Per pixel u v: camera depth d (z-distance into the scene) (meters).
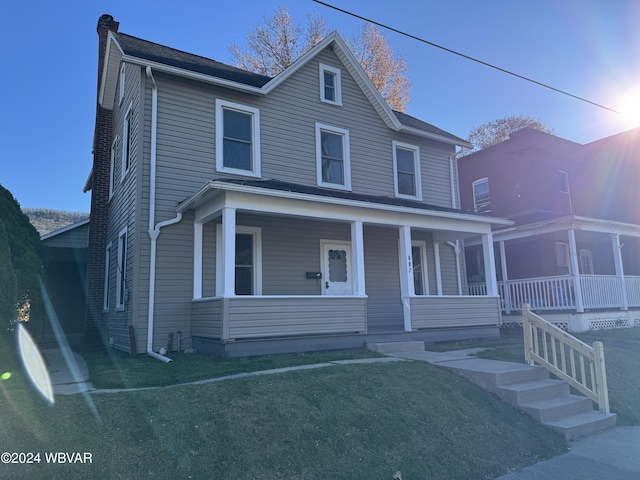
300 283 10.90
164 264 9.12
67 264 16.25
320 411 4.96
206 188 8.04
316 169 11.66
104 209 13.27
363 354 8.34
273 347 8.30
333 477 3.96
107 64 12.30
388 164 13.08
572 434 5.72
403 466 4.32
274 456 4.07
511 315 15.31
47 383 6.04
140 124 9.36
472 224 11.80
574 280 13.83
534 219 15.89
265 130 10.99
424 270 13.39
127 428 4.14
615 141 19.67
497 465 4.70
